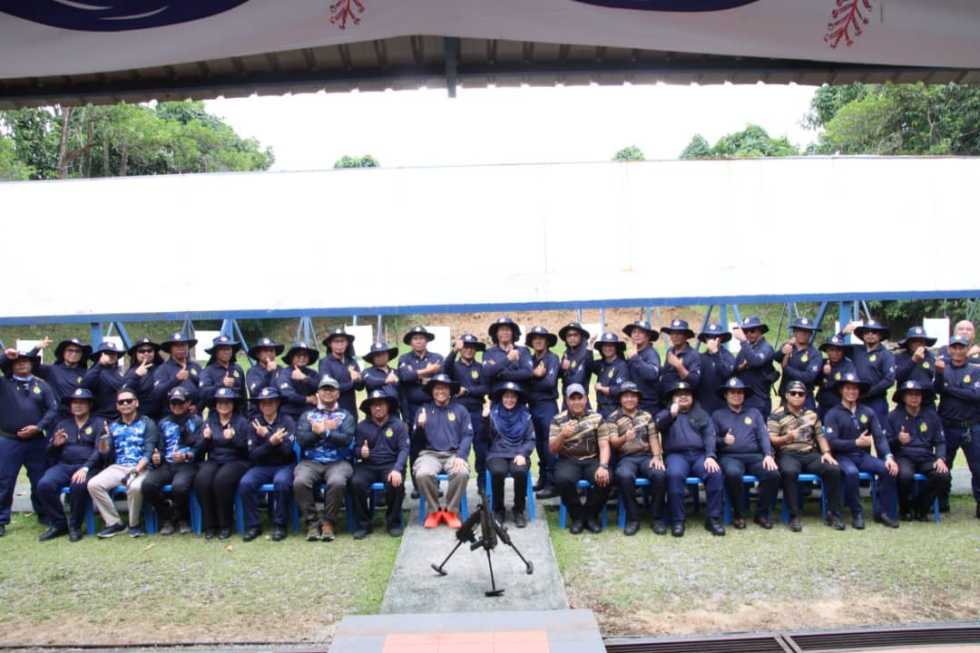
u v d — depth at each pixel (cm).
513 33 272
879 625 493
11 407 763
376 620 488
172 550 687
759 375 807
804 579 582
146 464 745
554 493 775
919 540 675
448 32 272
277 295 902
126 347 965
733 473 713
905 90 2153
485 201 955
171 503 750
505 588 562
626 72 343
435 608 527
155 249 944
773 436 739
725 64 338
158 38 275
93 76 344
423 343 823
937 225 934
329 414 727
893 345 930
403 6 266
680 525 700
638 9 265
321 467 721
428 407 762
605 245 930
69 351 820
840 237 930
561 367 831
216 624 520
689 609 530
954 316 2097
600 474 698
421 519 741
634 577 594
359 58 339
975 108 2064
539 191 957
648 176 961
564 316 2838
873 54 276
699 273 906
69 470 746
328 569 625
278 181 971
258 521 721
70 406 775
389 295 895
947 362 781
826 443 726
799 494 734
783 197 950
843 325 935
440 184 965
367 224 948
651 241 931
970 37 268
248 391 811
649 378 780
